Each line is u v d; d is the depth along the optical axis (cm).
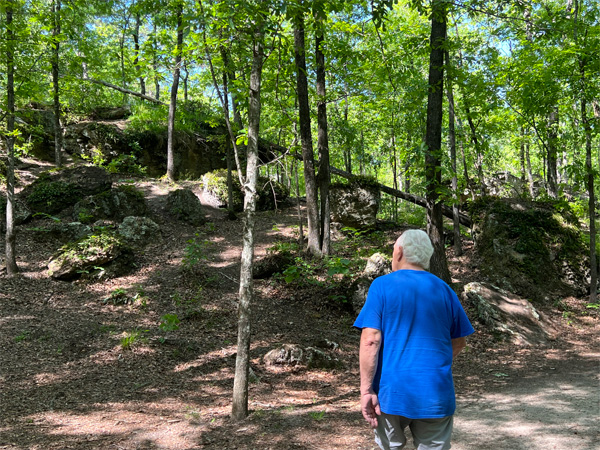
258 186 1719
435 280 241
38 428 473
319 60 1203
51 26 1038
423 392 217
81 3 1193
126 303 941
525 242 1249
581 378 711
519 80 1203
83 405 550
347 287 1048
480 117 1455
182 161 2095
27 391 583
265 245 1340
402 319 228
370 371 226
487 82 1272
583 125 1123
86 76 2152
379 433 230
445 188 1034
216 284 1078
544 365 807
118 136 1958
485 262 1280
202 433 471
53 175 1430
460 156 1758
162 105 2198
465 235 1536
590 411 535
